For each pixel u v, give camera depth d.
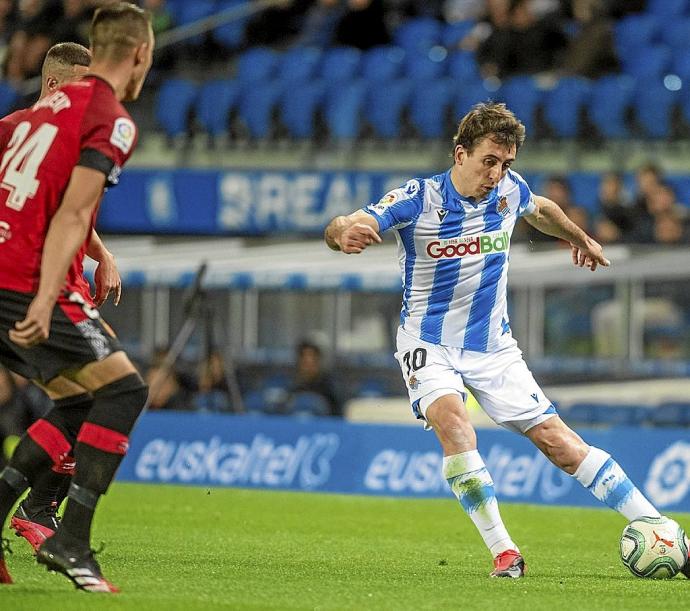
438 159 54.44
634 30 61.75
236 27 63.56
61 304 16.58
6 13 63.72
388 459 38.25
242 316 51.75
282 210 49.81
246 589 18.06
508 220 21.05
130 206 50.53
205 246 50.19
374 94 55.84
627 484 20.84
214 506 33.31
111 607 15.55
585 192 50.16
